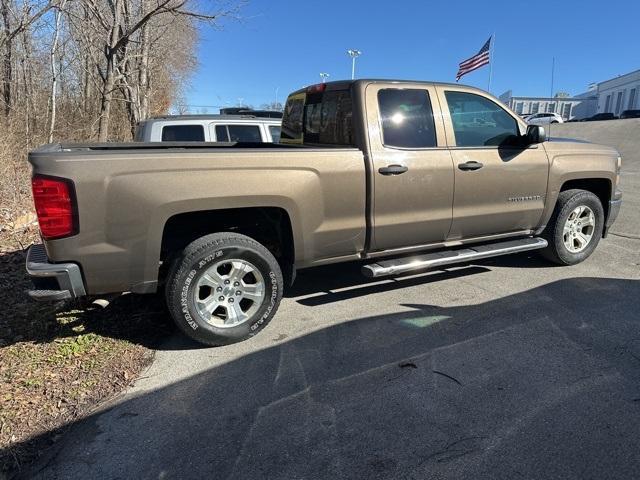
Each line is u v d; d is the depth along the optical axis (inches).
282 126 222.8
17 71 519.8
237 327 152.3
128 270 137.3
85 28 524.7
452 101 185.3
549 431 108.8
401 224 174.2
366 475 97.4
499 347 147.5
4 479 98.7
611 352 143.5
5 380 130.6
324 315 173.9
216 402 122.3
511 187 196.5
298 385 129.4
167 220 139.5
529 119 1608.0
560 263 223.6
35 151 132.6
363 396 123.6
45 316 170.7
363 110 168.1
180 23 602.5
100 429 112.6
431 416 115.1
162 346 151.9
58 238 128.8
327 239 163.2
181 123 300.5
